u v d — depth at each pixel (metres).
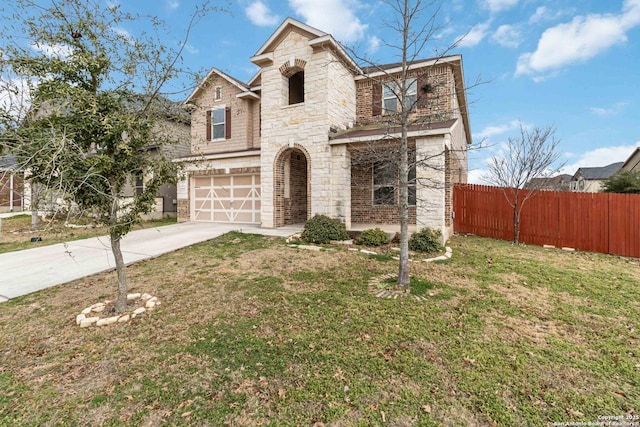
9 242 10.47
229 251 8.77
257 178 14.16
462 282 6.27
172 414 2.83
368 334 4.16
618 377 3.28
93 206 4.45
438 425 2.66
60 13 4.17
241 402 2.96
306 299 5.38
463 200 12.48
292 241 9.83
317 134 11.45
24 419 2.79
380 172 12.18
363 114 13.69
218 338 4.12
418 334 4.15
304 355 3.70
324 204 11.30
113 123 4.36
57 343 4.07
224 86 16.20
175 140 5.33
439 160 9.49
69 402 2.99
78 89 4.11
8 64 3.82
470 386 3.13
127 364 3.59
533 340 4.01
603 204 9.87
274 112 12.38
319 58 11.50
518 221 10.87
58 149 3.52
